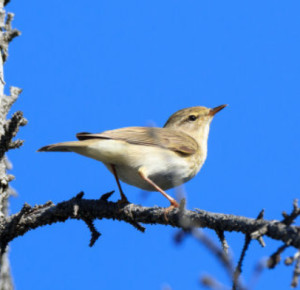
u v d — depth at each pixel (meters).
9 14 14.34
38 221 12.96
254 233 9.42
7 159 13.82
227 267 8.20
